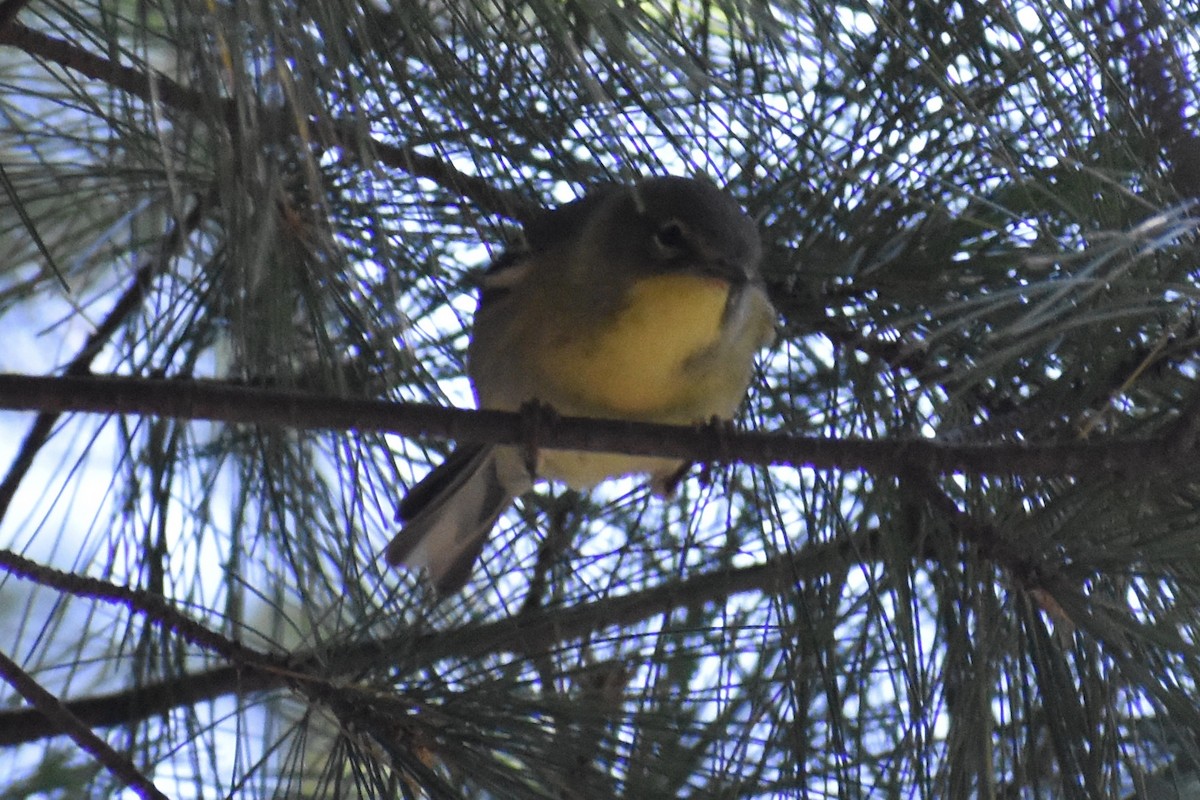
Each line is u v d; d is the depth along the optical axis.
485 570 8.01
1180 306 5.79
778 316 8.12
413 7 6.14
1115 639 6.51
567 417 7.24
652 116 6.17
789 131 7.15
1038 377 7.21
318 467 8.59
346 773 7.55
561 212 8.19
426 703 7.03
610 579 7.83
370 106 6.45
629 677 7.61
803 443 7.00
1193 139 6.36
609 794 6.93
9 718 8.33
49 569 7.12
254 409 6.49
